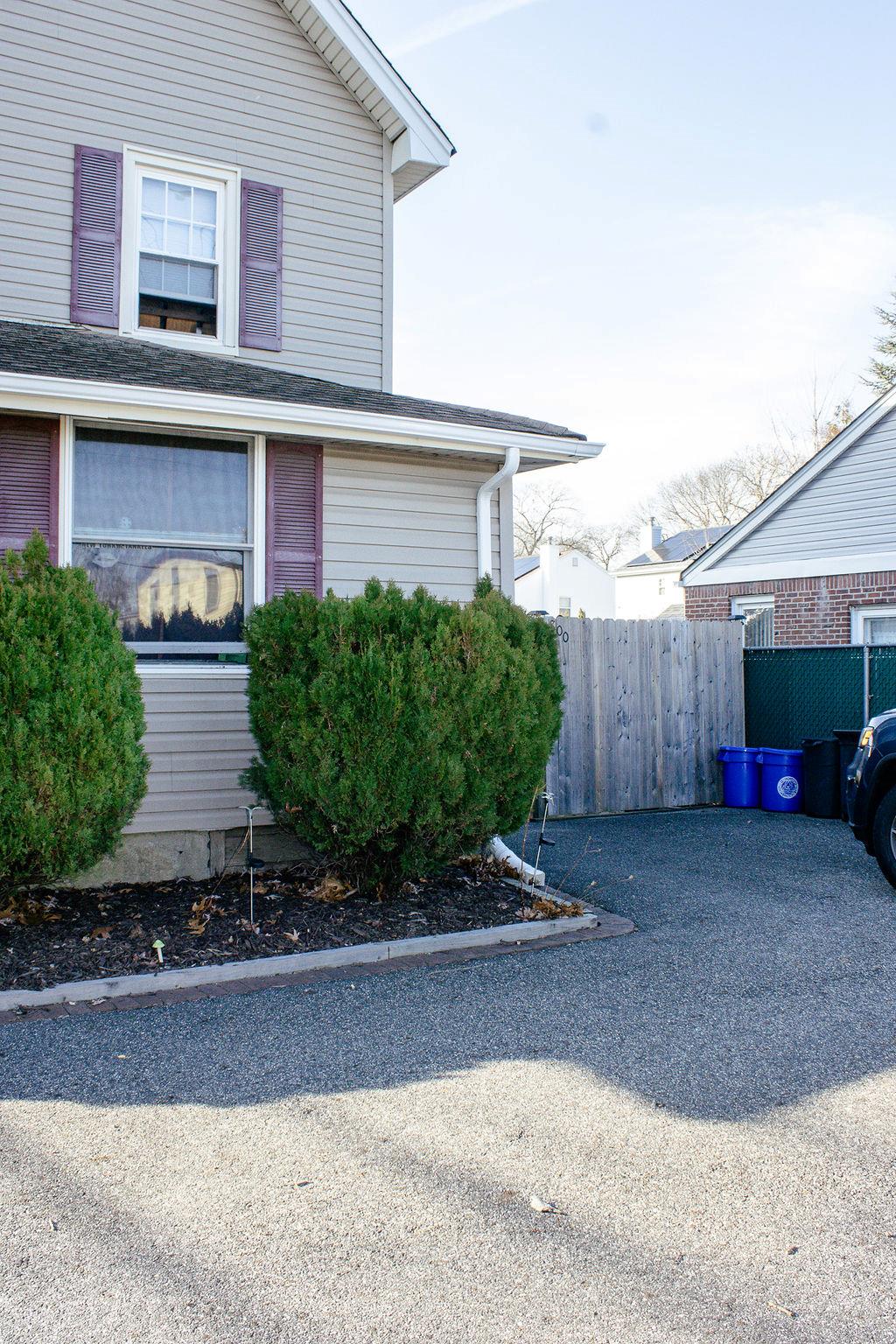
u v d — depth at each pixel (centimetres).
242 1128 368
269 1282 274
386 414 728
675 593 4966
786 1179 334
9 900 612
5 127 839
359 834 625
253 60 933
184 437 738
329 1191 323
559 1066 428
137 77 886
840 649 1214
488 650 641
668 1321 259
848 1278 278
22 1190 322
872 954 595
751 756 1200
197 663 741
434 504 835
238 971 547
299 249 948
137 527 720
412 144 970
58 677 557
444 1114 380
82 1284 273
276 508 764
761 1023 479
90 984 512
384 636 632
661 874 818
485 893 704
